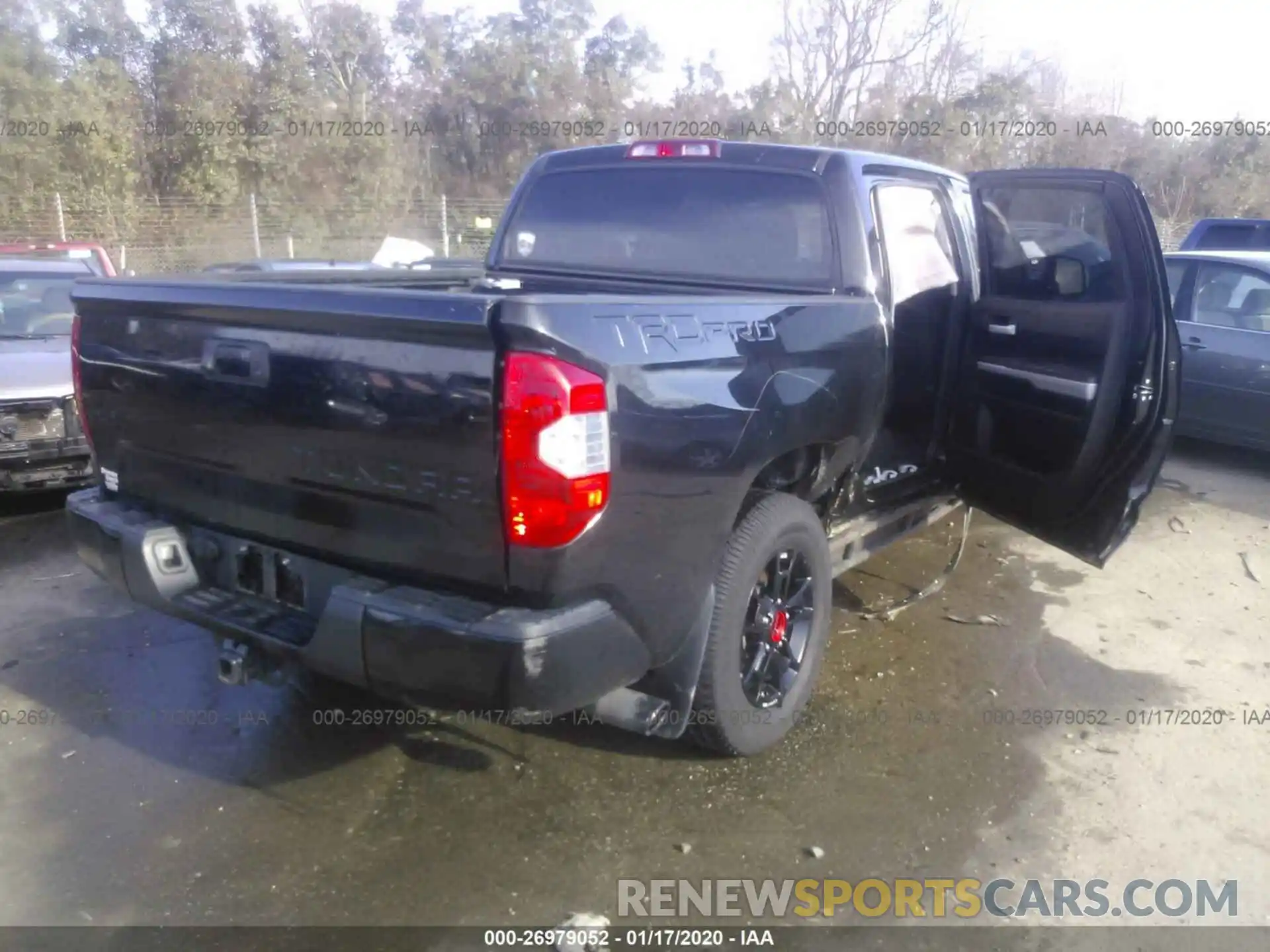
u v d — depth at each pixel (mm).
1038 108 27531
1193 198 30891
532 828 3383
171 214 26156
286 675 3318
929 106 24578
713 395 3094
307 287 2986
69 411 6246
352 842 3287
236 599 3379
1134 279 4156
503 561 2727
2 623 4844
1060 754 3922
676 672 3312
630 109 31156
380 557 2965
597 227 4676
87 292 3562
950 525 6590
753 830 3402
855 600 5316
